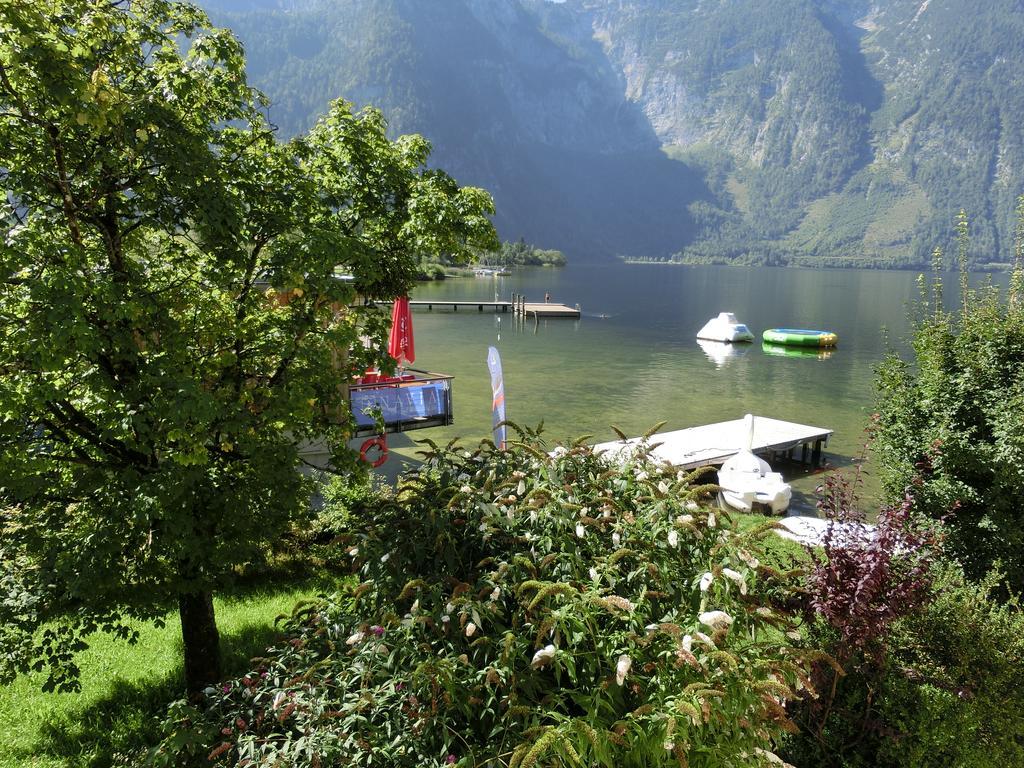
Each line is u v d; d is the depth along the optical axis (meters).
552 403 29.39
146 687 7.07
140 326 5.78
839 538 5.43
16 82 4.97
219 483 6.32
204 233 6.12
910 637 5.23
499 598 4.36
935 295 9.54
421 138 8.07
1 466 5.41
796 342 49.06
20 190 5.39
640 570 4.38
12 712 6.55
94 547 5.61
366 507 5.55
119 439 6.02
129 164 5.71
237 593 9.52
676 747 3.63
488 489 5.19
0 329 5.07
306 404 6.24
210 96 6.40
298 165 7.64
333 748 3.71
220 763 3.93
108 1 5.72
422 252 7.60
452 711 3.98
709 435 20.52
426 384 16.97
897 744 4.64
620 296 100.06
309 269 5.96
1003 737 4.50
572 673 3.84
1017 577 7.81
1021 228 8.99
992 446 8.05
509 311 70.56
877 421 7.08
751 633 4.52
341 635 4.65
